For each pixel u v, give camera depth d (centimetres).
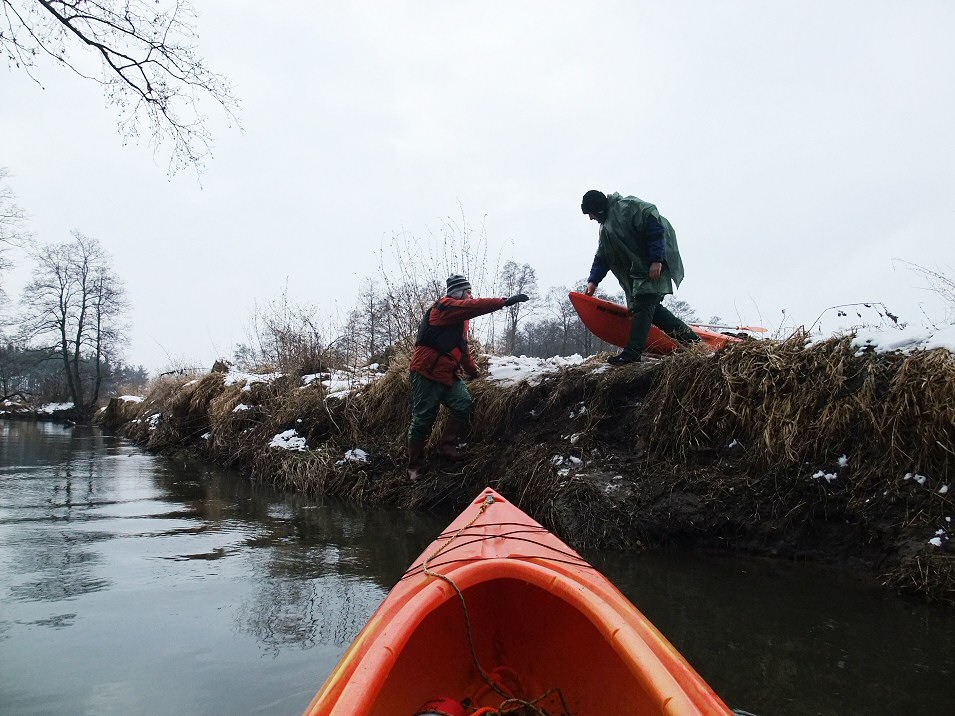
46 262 3575
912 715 208
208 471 823
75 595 318
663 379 483
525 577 228
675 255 532
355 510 555
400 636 182
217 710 210
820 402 410
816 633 271
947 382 352
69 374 3619
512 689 248
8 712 208
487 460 559
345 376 859
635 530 417
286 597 317
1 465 875
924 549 326
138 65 749
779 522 387
